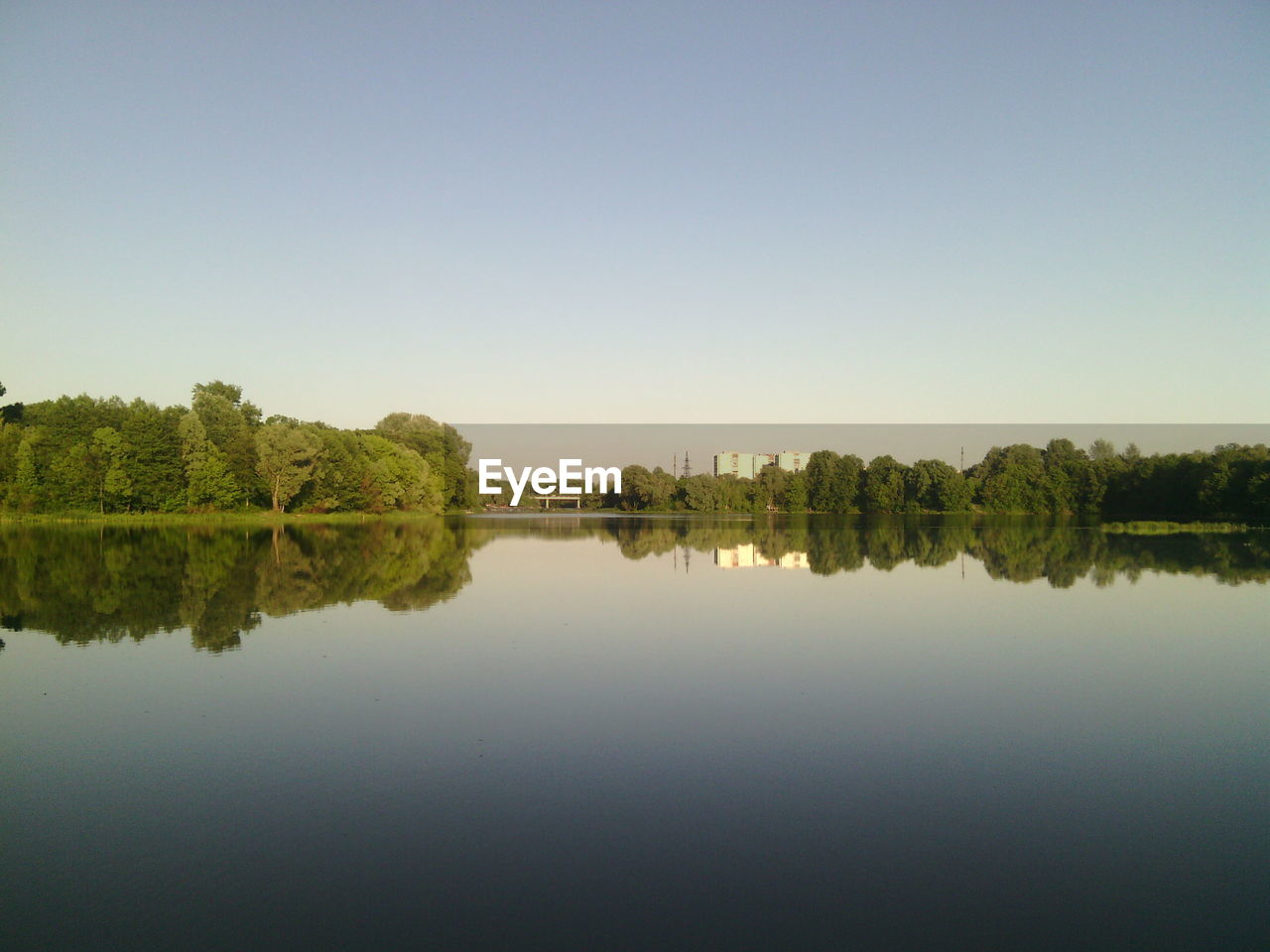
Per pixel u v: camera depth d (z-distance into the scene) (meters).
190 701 12.88
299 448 74.88
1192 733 11.57
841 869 7.50
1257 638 18.33
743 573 31.48
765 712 12.46
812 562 36.19
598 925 6.52
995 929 6.50
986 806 8.96
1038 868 7.55
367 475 83.88
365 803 8.96
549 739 11.13
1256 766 10.27
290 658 15.80
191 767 10.08
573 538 53.31
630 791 9.32
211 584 26.59
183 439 71.69
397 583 27.36
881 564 35.31
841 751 10.74
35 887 7.19
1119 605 23.27
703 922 6.57
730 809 8.83
